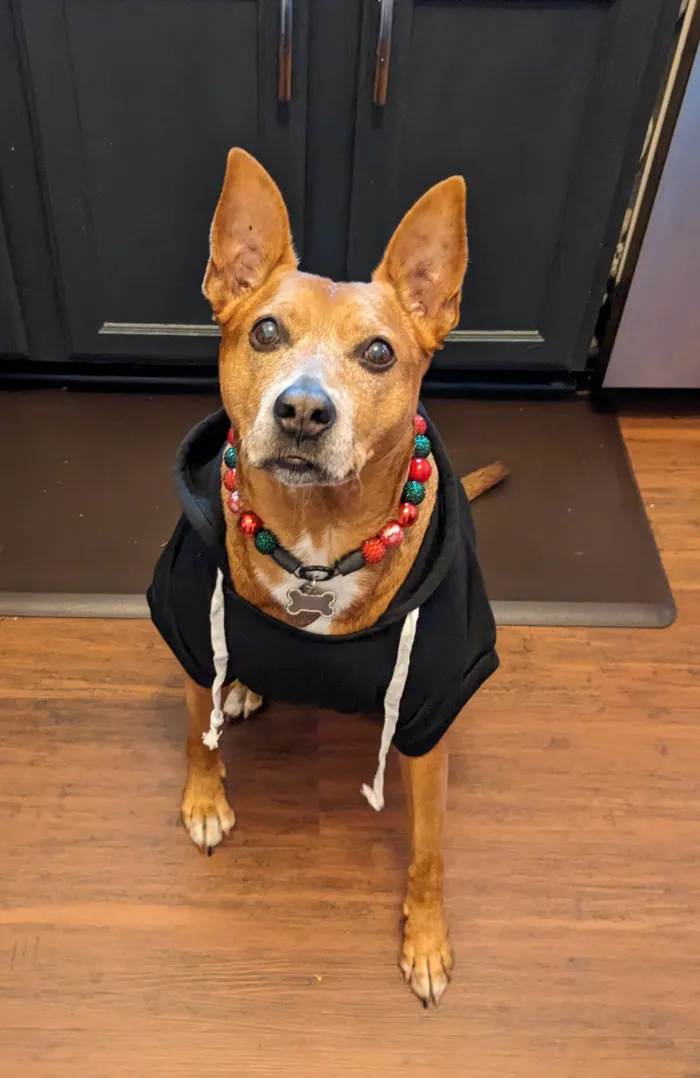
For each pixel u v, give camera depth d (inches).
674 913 34.1
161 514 46.4
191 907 33.1
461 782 37.1
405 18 40.2
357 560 26.4
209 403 52.9
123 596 42.4
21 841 34.3
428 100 43.1
